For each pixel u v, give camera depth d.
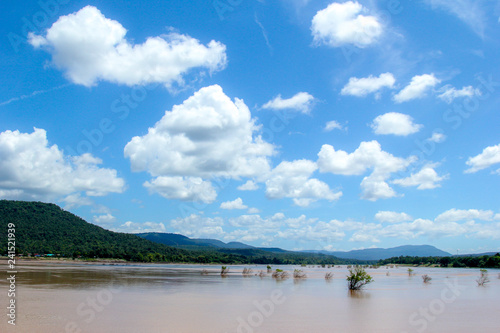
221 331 17.25
